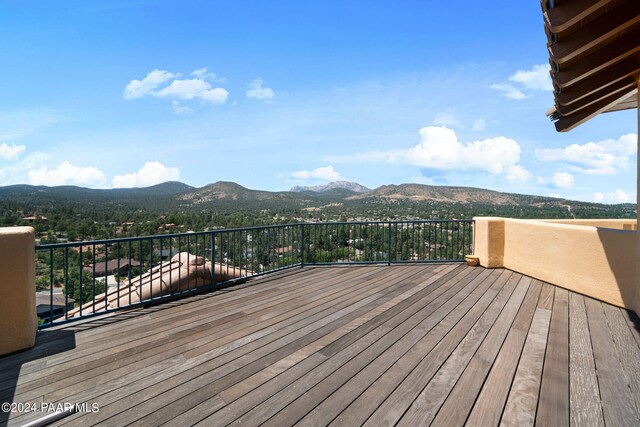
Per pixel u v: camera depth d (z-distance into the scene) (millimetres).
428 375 2432
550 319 3574
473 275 5668
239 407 2064
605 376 2416
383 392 2217
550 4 2574
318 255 6609
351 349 2865
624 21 2561
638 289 3600
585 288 4422
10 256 2812
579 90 3709
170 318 3670
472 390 2240
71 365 2602
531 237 5473
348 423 1911
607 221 6445
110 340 3078
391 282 5246
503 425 1895
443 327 3359
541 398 2150
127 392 2230
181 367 2564
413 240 6852
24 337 2861
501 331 3254
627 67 3332
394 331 3260
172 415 1987
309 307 4035
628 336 3123
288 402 2109
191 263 5008
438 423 1910
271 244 5965
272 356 2738
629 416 1974
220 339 3090
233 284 5172
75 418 1965
